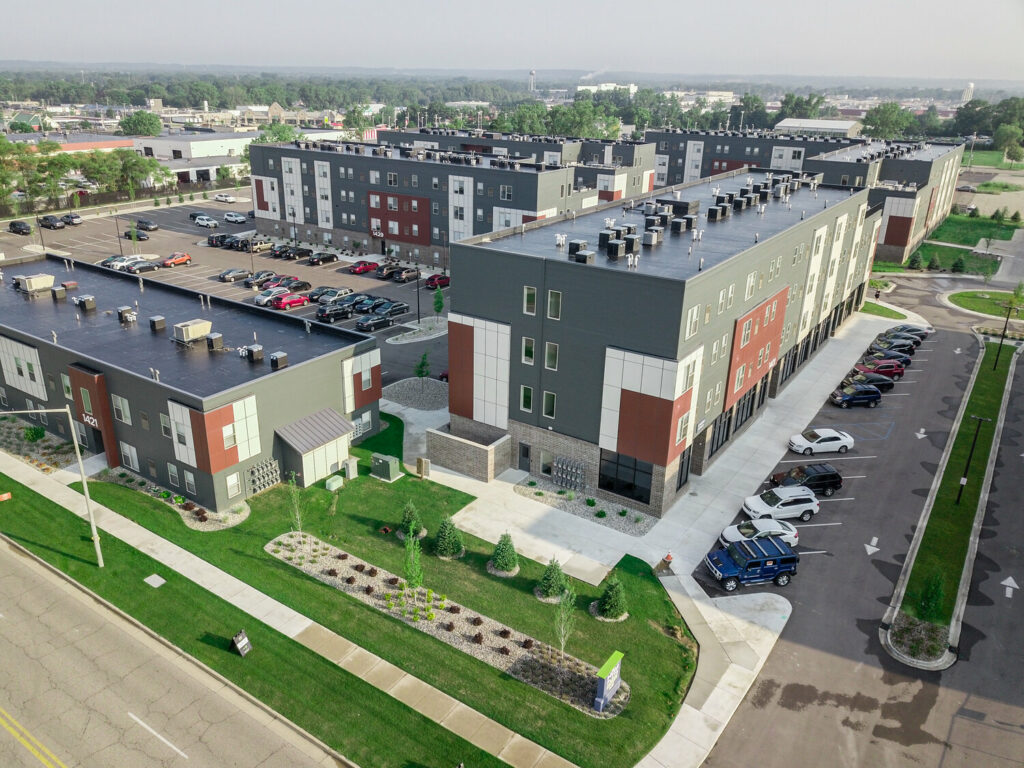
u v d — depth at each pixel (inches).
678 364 1569.9
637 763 1083.3
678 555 1578.5
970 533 1681.8
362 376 1982.0
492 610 1391.5
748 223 2246.6
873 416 2294.5
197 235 4532.5
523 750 1097.4
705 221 2257.6
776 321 2140.7
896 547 1624.0
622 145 4675.2
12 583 1437.0
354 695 1189.7
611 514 1722.4
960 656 1307.8
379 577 1475.1
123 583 1439.5
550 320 1723.7
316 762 1075.9
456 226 3801.7
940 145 5516.7
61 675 1216.2
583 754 1093.8
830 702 1203.9
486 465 1830.7
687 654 1298.0
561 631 1227.9
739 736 1135.0
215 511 1674.5
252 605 1386.6
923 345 2942.9
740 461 1994.3
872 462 1999.3
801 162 4488.2
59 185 5177.2
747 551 1488.7
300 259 4008.4
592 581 1482.5
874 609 1423.5
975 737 1143.0
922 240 4719.5
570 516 1711.4
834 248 2650.1
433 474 1878.7
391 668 1246.3
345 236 4227.4
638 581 1486.2
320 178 4185.5
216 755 1078.4
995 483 1902.1
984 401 2412.6
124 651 1274.6
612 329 1636.3
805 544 1630.2
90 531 1598.2
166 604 1384.1
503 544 1487.5
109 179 5324.8
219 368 1811.0
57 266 2760.8
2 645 1277.1
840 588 1485.0
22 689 1184.2
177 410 1626.5
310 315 3063.5
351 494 1774.1
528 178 3496.6
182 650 1274.6
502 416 1902.1
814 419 2269.9
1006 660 1301.7
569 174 3722.9
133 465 1829.5
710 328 1707.7
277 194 4407.0
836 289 2844.5
